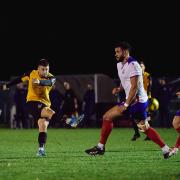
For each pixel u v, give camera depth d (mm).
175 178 19516
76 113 63594
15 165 23547
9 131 59000
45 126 27891
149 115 41125
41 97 28031
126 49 23859
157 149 32031
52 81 27484
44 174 20719
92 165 23531
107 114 24906
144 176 20062
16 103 67000
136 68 23547
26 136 48156
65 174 20688
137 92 23797
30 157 27141
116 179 19344
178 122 27719
